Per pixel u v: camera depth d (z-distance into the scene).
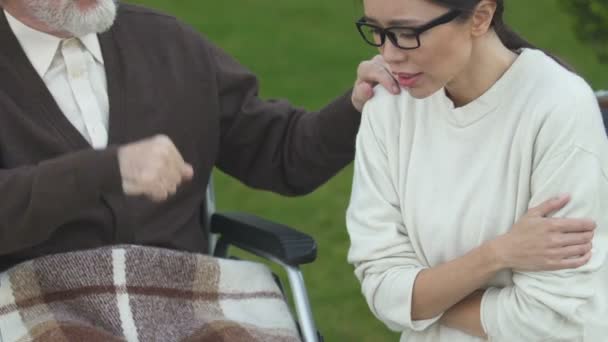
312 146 3.40
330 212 5.93
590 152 2.60
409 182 2.78
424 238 2.78
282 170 3.51
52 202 2.75
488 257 2.63
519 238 2.60
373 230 2.84
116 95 3.21
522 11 8.79
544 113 2.61
